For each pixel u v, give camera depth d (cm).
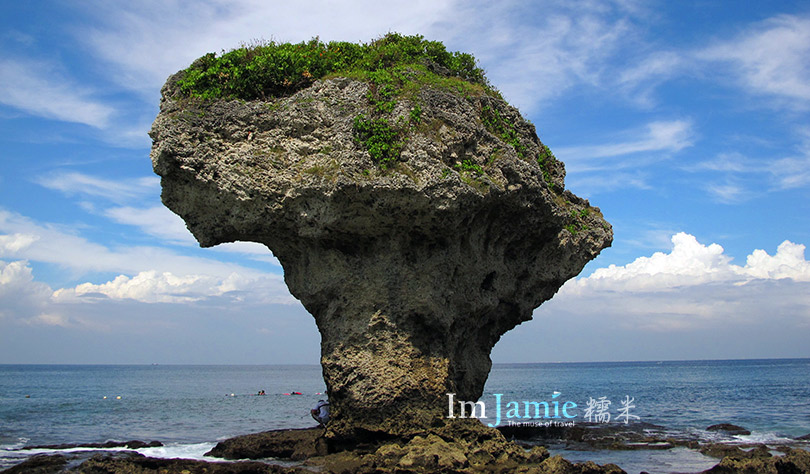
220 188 1941
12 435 3155
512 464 1862
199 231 2083
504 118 2248
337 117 1950
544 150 2409
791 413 4084
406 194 1842
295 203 1936
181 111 2002
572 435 2755
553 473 1716
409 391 1986
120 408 5000
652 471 1981
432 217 1900
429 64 2252
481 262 2178
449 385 2075
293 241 2100
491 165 2042
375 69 2161
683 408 4594
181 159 1933
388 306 2011
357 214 1903
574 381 10312
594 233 2562
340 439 2044
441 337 2086
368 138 1889
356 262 2031
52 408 4966
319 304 2127
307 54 2181
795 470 1798
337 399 2056
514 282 2391
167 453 2358
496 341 2556
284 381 12244
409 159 1873
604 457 2272
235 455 2200
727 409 4453
